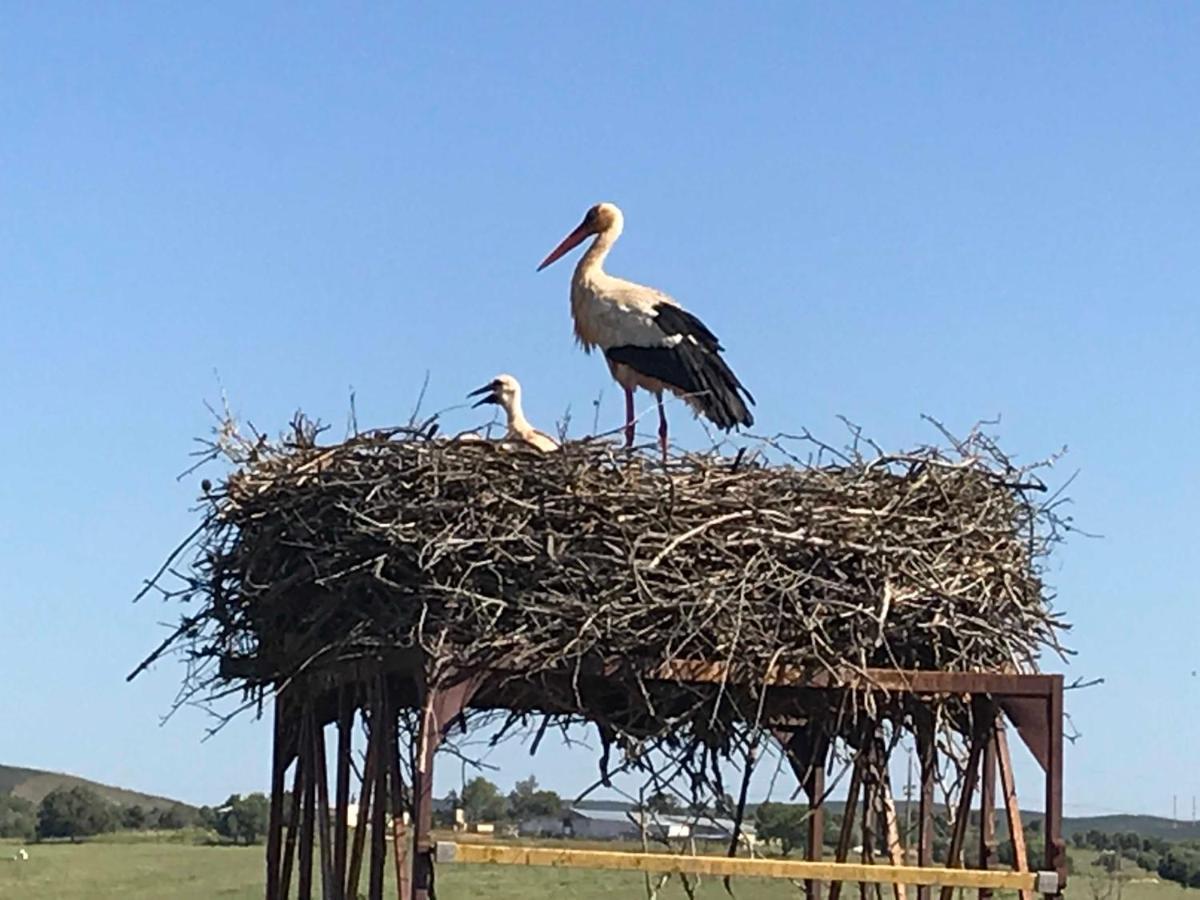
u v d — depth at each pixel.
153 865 28.48
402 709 10.94
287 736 11.79
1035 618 10.22
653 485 9.58
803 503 9.76
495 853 8.66
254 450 10.80
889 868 8.99
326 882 10.05
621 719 10.22
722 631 9.36
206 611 11.22
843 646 9.65
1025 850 9.93
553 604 9.23
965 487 10.10
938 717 10.23
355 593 9.81
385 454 9.63
